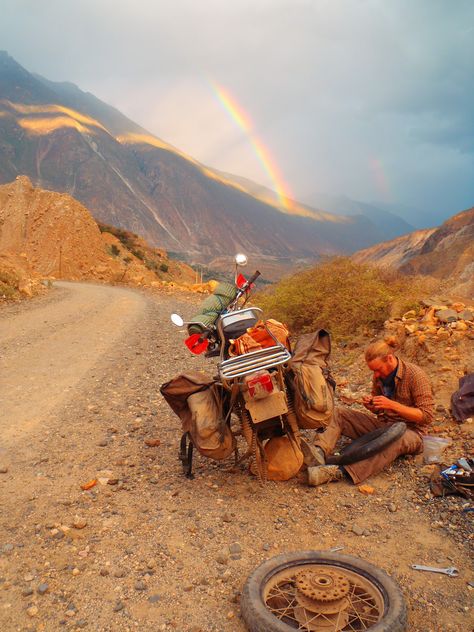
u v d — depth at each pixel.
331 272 11.66
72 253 53.16
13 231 55.53
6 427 6.62
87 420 6.91
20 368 9.85
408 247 190.62
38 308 19.52
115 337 13.60
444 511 4.28
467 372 6.71
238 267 5.11
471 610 3.15
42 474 5.23
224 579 3.49
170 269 80.75
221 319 4.86
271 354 4.29
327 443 5.11
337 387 7.72
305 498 4.64
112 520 4.30
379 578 3.21
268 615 2.91
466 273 13.30
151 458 5.64
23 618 3.13
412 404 5.32
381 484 4.79
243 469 5.29
